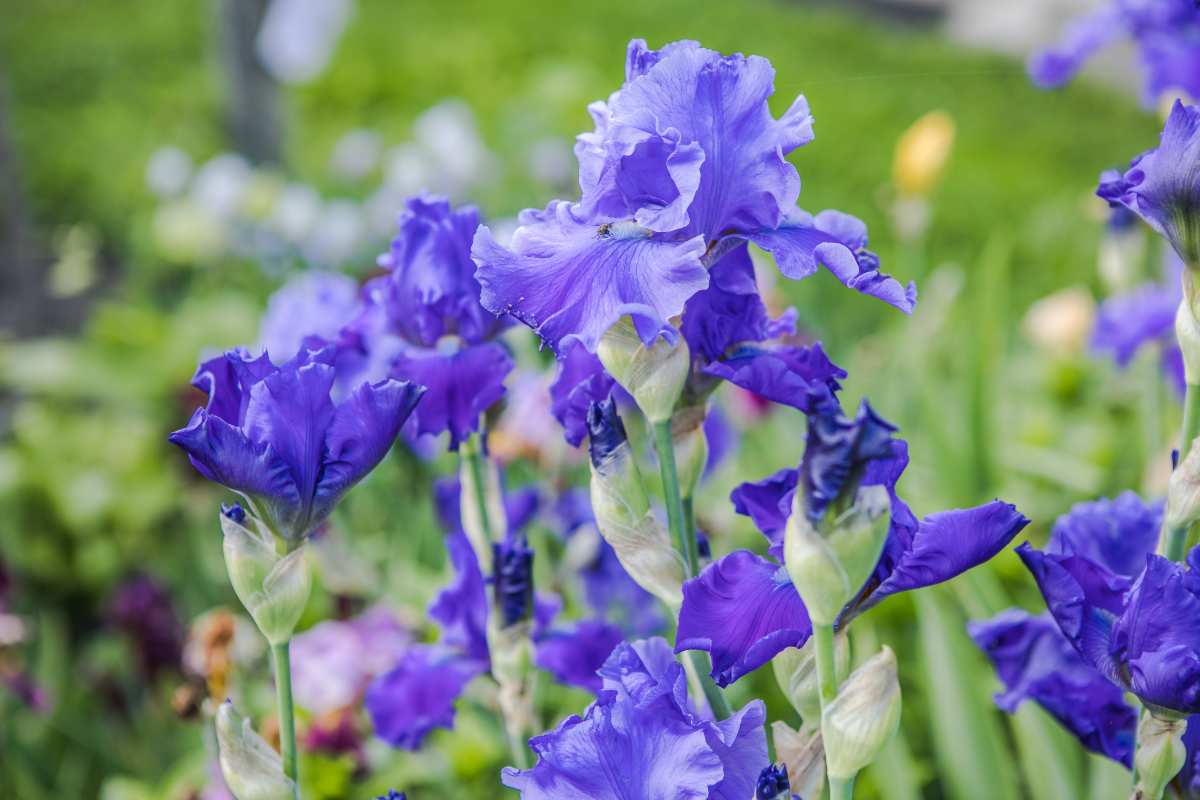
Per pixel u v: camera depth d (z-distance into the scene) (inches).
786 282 86.4
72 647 78.4
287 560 33.9
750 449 70.9
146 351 95.7
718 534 58.2
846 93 190.4
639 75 32.8
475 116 177.6
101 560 80.0
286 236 113.1
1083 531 35.8
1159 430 55.2
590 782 31.4
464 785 51.3
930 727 53.4
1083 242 124.9
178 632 57.7
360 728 51.6
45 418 89.5
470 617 40.8
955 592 50.8
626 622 50.3
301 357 33.6
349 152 131.3
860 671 31.2
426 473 71.9
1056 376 81.4
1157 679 32.0
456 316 37.7
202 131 169.3
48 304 127.4
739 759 32.2
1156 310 54.3
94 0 225.1
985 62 217.2
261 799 34.1
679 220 31.6
